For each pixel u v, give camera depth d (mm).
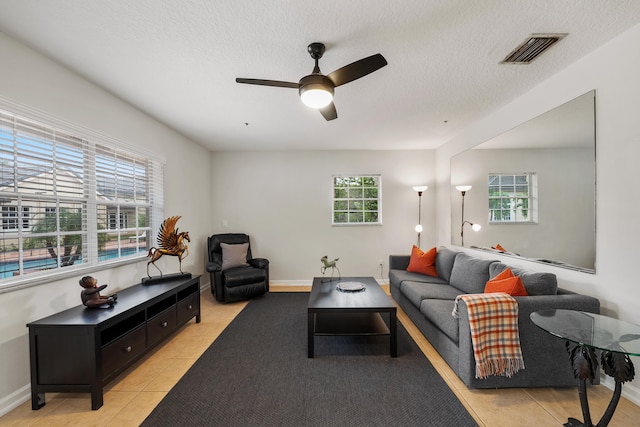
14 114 1815
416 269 3902
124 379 2115
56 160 2133
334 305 2516
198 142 4398
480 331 1889
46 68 2010
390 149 4941
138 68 2184
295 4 1519
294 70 2227
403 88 2574
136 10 1560
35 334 1775
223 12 1578
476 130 3537
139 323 2256
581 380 1476
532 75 2359
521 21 1681
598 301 1934
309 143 4508
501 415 1707
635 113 1781
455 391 1946
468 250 3756
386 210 4953
